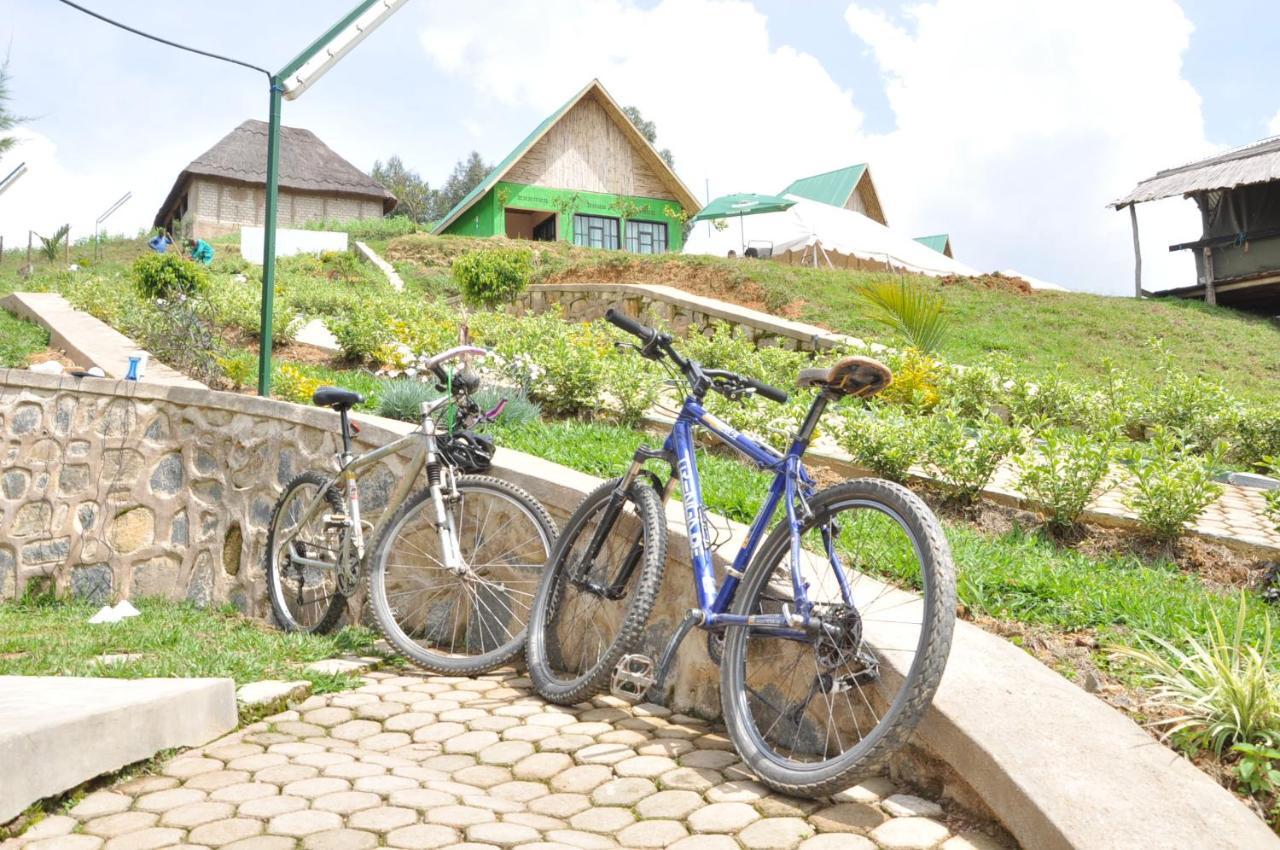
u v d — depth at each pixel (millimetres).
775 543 3402
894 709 2752
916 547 2916
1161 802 2453
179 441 7168
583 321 17531
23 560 7809
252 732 3600
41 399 7969
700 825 2773
